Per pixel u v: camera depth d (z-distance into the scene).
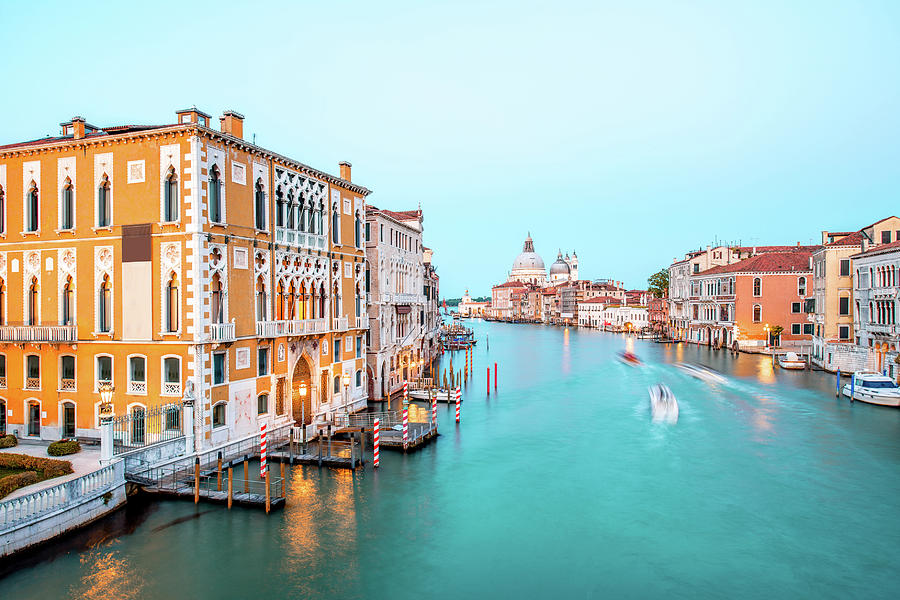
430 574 17.56
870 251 49.88
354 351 36.88
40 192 26.61
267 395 28.36
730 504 22.86
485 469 27.20
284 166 29.67
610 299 154.62
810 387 48.41
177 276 24.28
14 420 27.31
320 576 17.33
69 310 26.33
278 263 29.11
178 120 24.33
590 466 27.72
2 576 16.56
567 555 18.81
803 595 16.55
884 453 29.20
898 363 42.62
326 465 26.95
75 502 19.12
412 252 52.41
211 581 16.89
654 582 17.25
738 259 89.69
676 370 61.34
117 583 16.61
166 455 23.05
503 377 59.53
